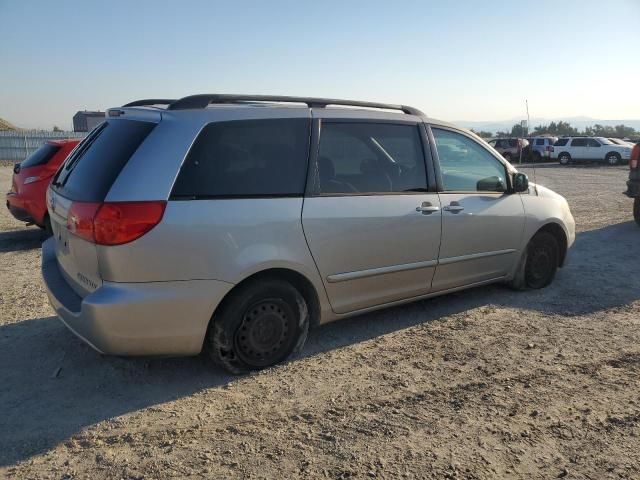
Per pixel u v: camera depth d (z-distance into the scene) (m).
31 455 2.98
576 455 3.00
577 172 27.14
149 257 3.40
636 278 6.47
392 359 4.22
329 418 3.37
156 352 3.58
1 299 5.65
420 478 2.79
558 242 6.07
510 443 3.11
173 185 3.50
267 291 3.87
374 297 4.50
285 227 3.86
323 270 4.11
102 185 3.49
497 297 5.70
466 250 5.04
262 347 3.95
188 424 3.30
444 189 4.87
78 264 3.71
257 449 3.04
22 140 34.38
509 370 4.04
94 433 3.20
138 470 2.85
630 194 9.98
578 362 4.18
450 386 3.79
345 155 4.28
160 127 3.59
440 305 5.45
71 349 4.35
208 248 3.55
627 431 3.24
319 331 4.77
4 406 3.50
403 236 4.51
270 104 4.16
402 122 4.68
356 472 2.83
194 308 3.56
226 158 3.72
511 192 5.46
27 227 10.35
